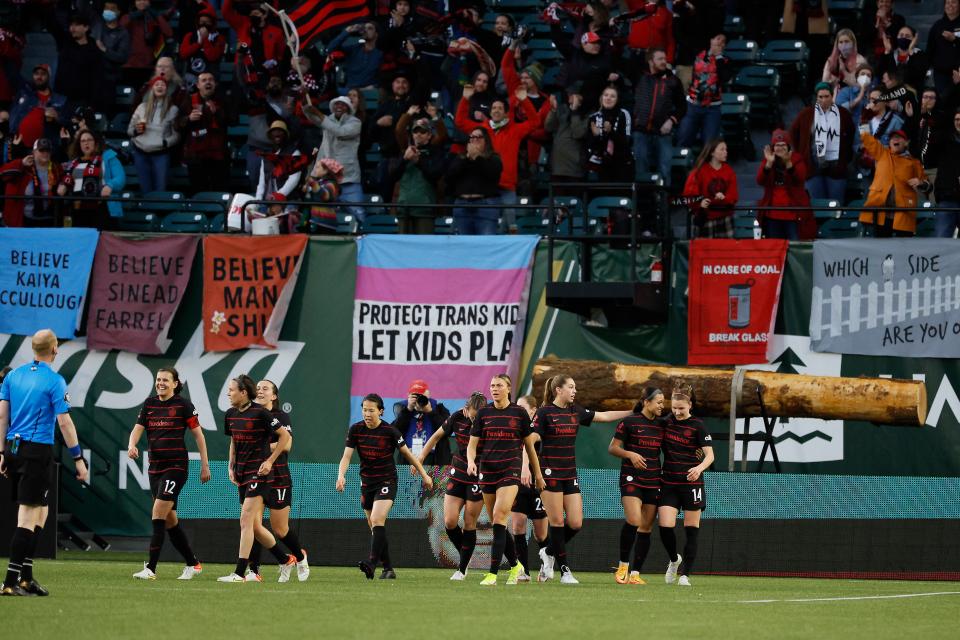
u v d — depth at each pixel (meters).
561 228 76.50
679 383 52.31
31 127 81.88
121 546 71.88
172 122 82.06
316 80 83.31
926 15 88.44
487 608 38.38
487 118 76.69
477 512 50.81
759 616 37.28
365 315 71.75
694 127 79.81
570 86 79.50
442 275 71.19
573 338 70.06
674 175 80.00
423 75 80.81
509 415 48.69
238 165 87.38
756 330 67.62
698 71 79.62
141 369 73.62
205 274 72.94
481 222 73.06
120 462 73.06
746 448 64.50
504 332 70.31
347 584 48.69
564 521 52.16
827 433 66.75
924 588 52.19
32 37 98.25
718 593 47.31
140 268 73.62
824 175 75.38
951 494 58.66
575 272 70.06
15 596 39.38
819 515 59.59
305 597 41.69
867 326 66.56
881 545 58.94
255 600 40.16
